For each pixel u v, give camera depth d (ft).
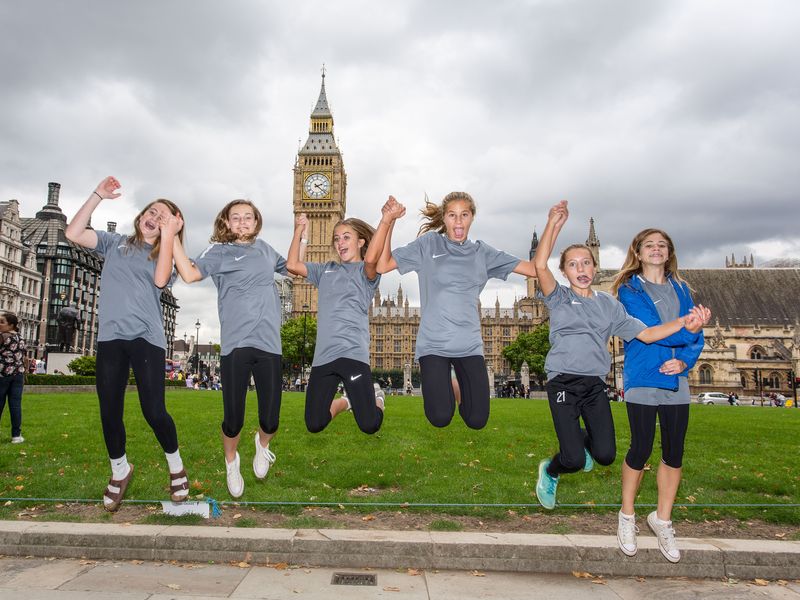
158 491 26.55
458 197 23.16
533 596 17.19
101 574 18.04
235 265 22.80
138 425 47.83
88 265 364.58
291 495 26.27
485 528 22.67
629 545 19.16
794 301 309.22
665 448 19.85
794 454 42.11
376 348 483.51
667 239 21.75
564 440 20.81
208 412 61.87
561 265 23.21
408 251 22.95
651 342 19.93
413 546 19.47
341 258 24.49
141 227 22.41
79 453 35.37
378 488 29.35
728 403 228.63
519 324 497.05
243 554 19.51
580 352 21.43
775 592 18.11
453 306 22.06
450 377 21.61
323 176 429.79
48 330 328.90
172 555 19.60
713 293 313.53
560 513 25.00
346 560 19.39
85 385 119.44
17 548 19.76
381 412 23.04
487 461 35.78
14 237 292.20
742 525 24.30
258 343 22.21
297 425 51.42
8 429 44.86
